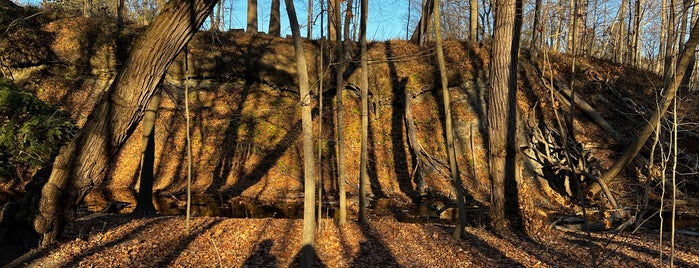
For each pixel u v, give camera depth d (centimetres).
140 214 1015
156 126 1827
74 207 669
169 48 618
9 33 1836
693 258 770
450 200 1515
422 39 2272
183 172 1667
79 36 1956
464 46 2180
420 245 847
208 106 1956
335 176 1694
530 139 1645
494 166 988
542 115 1758
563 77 1970
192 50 2034
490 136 995
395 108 2027
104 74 1975
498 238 916
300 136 1862
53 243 682
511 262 733
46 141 1317
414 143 1783
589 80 1941
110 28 2034
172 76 2000
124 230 832
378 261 736
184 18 606
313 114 1978
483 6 2317
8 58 1842
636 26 2261
